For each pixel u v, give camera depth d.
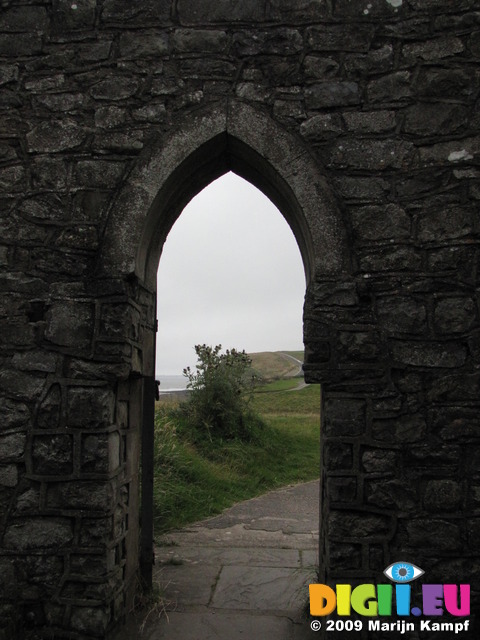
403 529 3.15
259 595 3.90
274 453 8.43
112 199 3.40
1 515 3.23
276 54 3.46
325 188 3.33
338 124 3.39
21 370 3.31
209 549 4.83
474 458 3.16
